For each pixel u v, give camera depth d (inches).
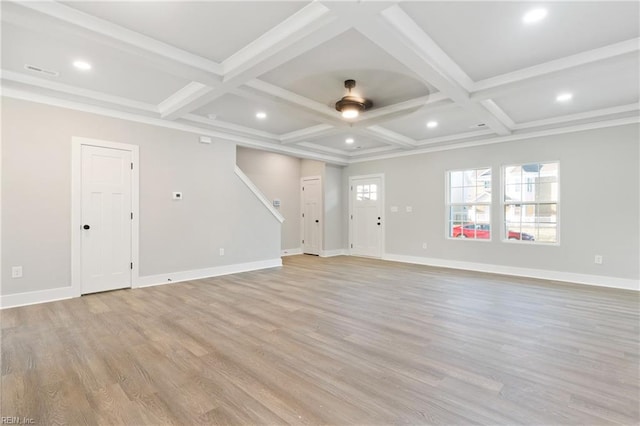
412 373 83.9
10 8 86.0
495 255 224.4
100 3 90.4
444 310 136.2
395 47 102.1
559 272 198.2
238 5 91.7
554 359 91.5
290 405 70.2
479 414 67.1
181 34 106.9
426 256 261.3
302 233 334.3
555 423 64.1
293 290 171.5
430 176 258.8
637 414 66.8
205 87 140.1
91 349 97.7
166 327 116.1
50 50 114.3
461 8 92.1
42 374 82.7
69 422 64.2
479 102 149.6
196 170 202.8
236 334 109.8
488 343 102.4
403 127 212.1
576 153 192.4
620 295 161.3
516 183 217.2
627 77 133.4
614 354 94.6
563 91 149.3
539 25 100.1
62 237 152.3
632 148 175.2
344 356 93.5
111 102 159.8
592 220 187.3
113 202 168.7
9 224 138.9
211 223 210.5
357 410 68.4
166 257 188.7
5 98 137.9
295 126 215.5
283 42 103.6
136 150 176.6
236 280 197.0
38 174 146.0
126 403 70.7
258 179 297.9
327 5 83.5
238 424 64.0
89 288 161.2
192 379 80.7
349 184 319.9
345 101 151.1
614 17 95.4
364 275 213.2
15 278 140.3
